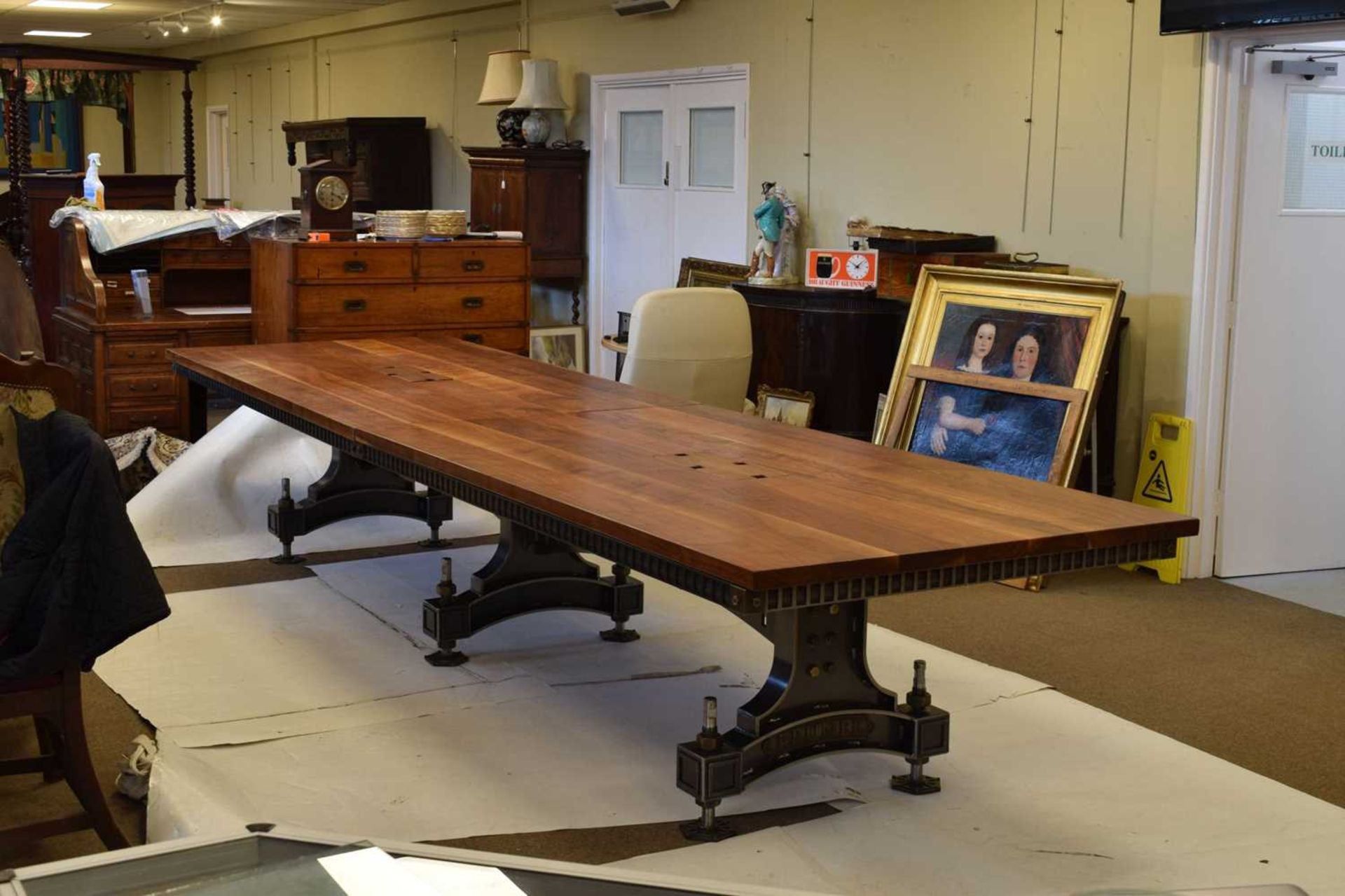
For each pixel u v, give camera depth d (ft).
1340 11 16.24
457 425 13.19
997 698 13.38
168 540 18.75
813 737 10.84
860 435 21.76
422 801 10.87
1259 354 18.56
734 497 10.43
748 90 27.20
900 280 21.33
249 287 26.96
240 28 47.11
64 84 52.19
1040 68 20.92
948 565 8.98
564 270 32.48
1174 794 11.22
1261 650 15.37
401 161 38.40
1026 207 21.38
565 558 14.76
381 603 16.22
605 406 14.53
